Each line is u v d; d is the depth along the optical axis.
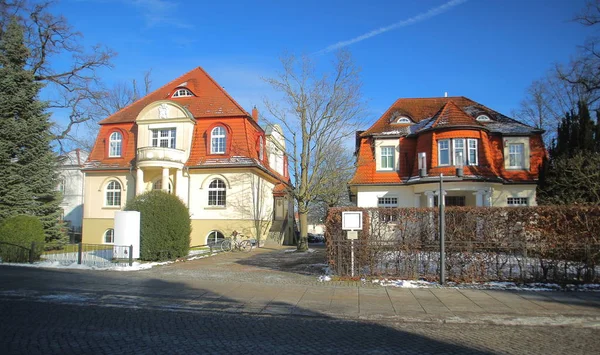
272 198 34.69
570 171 19.81
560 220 12.35
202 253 21.62
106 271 14.95
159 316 8.80
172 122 29.64
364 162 25.88
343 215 13.03
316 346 6.77
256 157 30.41
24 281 12.73
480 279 12.47
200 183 29.30
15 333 7.30
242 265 17.02
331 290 11.53
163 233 17.94
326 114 25.09
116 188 31.02
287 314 9.09
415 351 6.57
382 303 10.01
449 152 24.34
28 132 23.52
